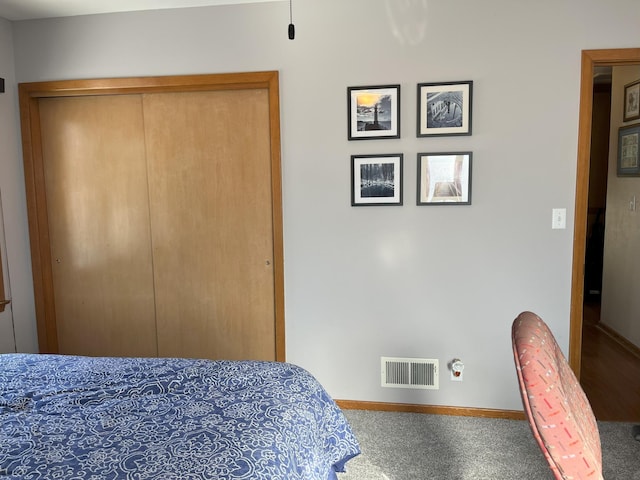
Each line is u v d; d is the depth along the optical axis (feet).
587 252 18.25
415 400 9.84
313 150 9.64
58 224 10.90
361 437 8.84
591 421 3.91
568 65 8.72
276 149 9.70
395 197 9.45
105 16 9.94
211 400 5.48
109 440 4.61
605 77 17.07
